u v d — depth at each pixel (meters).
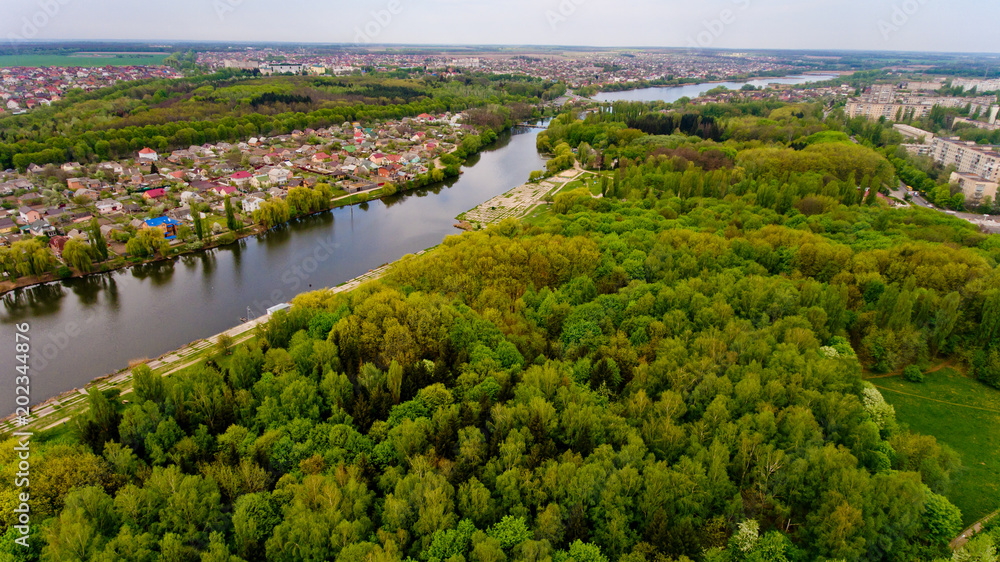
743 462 86.62
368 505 83.94
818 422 96.25
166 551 75.19
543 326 134.62
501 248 165.50
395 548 74.56
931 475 86.94
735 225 198.12
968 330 131.00
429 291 152.00
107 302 186.12
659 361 107.69
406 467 91.81
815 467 83.50
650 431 92.62
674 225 196.38
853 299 140.00
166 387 109.81
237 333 160.00
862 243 174.25
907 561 75.00
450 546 75.62
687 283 140.25
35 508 82.75
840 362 106.75
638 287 140.50
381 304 129.62
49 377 142.25
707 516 81.25
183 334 165.50
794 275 151.12
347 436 96.19
